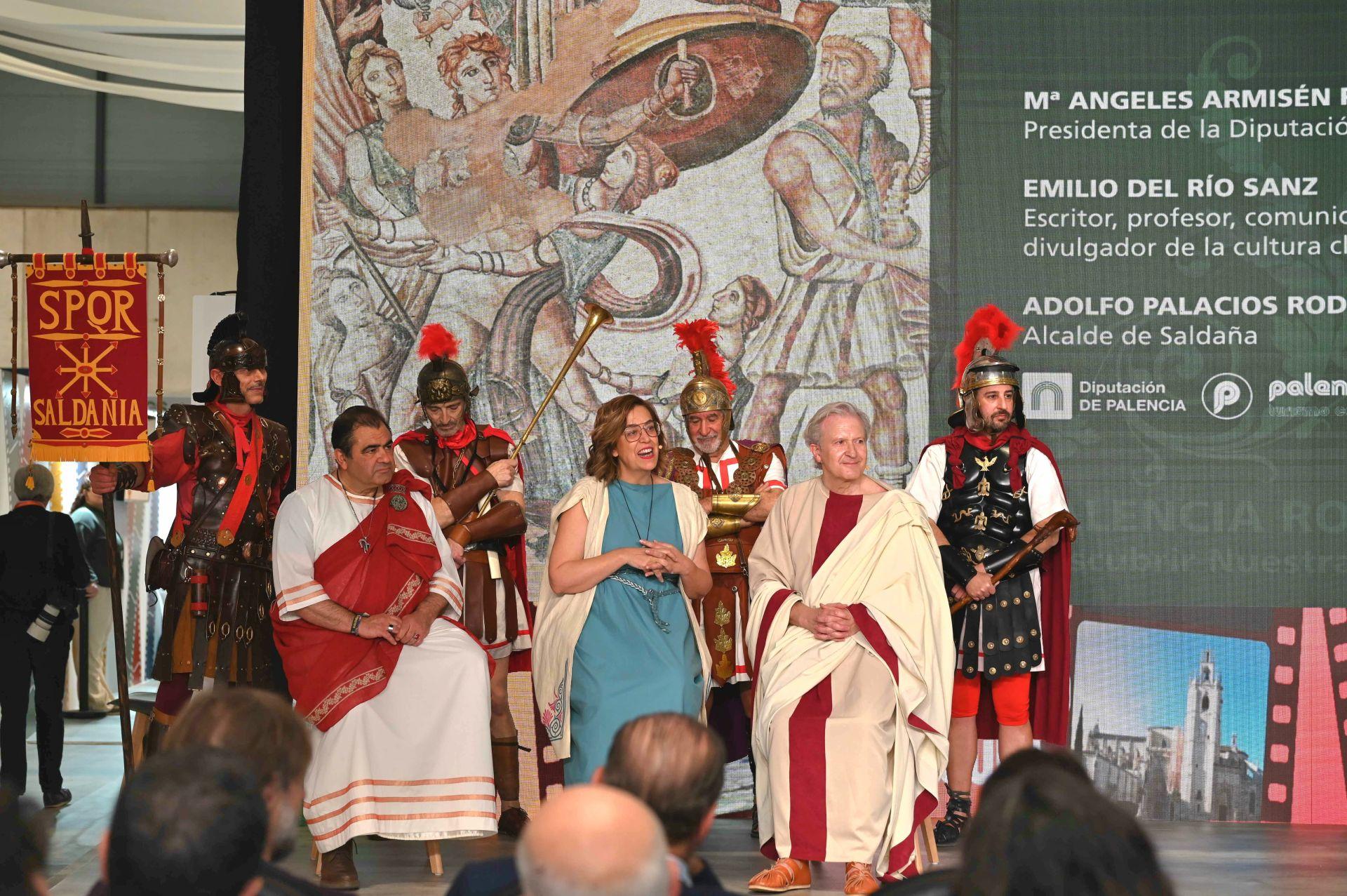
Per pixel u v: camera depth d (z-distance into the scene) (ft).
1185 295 23.85
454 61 24.36
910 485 21.47
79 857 20.07
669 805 8.27
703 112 24.27
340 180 24.36
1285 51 23.84
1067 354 23.89
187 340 40.52
